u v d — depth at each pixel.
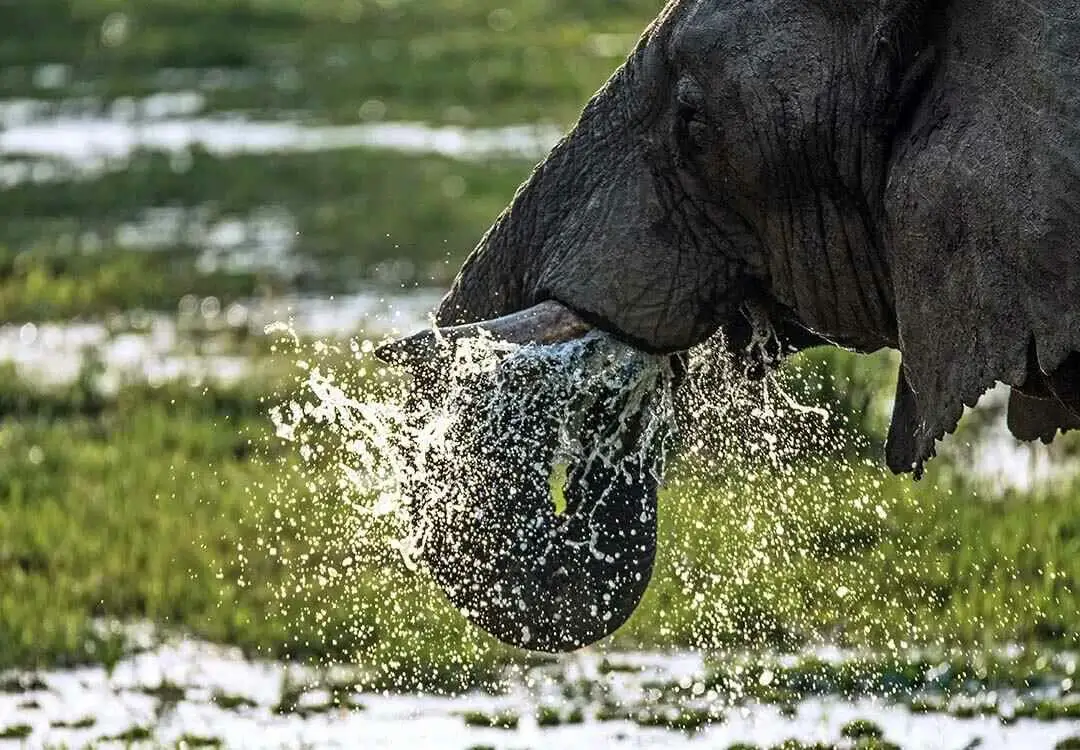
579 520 19.42
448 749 25.33
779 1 18.45
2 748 25.44
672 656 28.56
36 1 114.62
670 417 19.64
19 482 36.28
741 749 24.80
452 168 72.06
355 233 61.03
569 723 26.19
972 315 17.19
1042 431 19.61
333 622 29.36
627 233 19.17
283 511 33.25
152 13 112.50
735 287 19.14
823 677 27.30
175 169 72.88
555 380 19.11
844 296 18.72
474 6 121.50
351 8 118.44
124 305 52.41
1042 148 16.86
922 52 17.86
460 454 19.30
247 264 57.22
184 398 42.19
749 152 18.48
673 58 18.92
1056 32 16.94
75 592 30.91
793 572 29.81
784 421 20.25
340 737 25.88
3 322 51.34
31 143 79.88
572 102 87.94
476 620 19.53
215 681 27.94
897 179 17.72
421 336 19.09
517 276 19.67
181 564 31.92
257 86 93.50
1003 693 26.62
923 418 17.58
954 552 30.80
